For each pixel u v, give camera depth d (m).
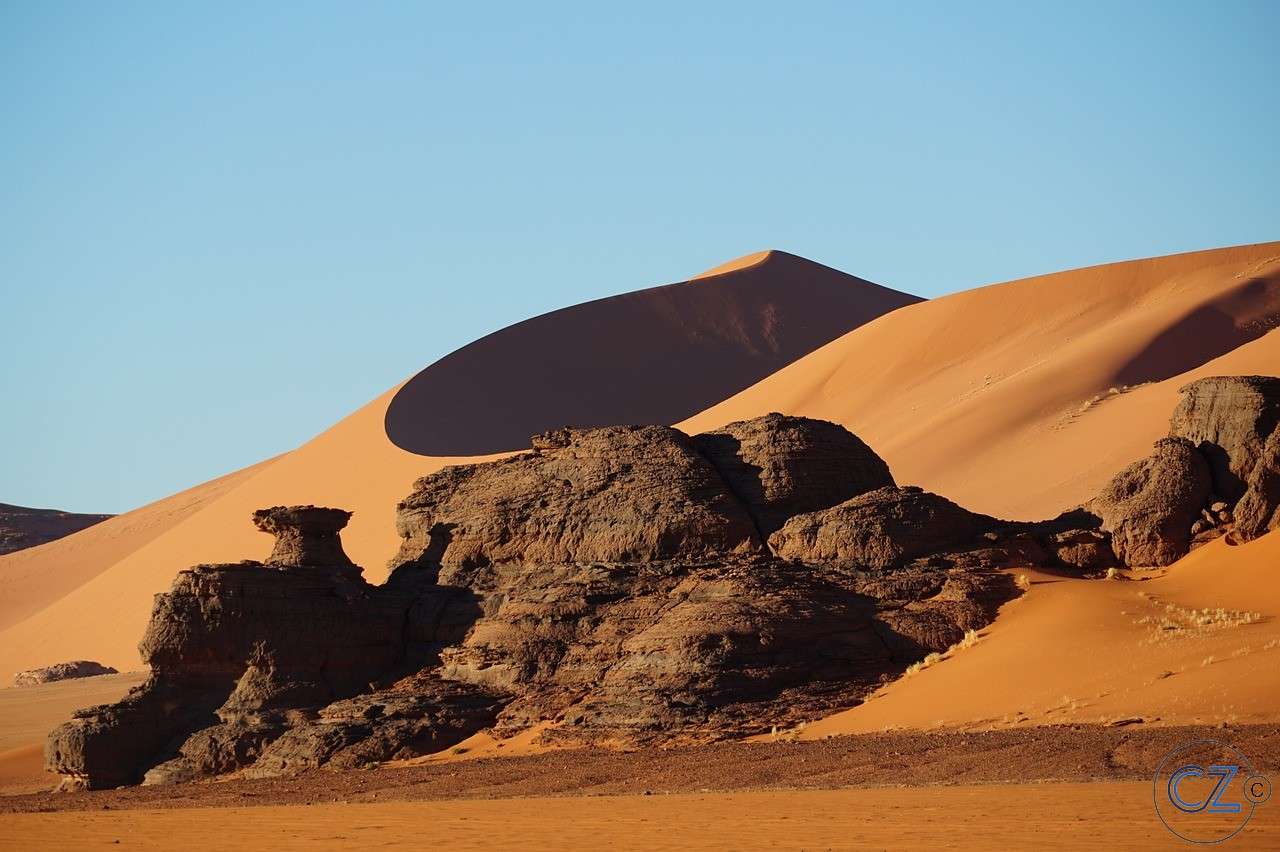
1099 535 95.62
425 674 94.56
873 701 79.44
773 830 47.75
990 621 85.00
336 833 56.03
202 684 95.81
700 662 82.06
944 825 45.66
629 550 94.81
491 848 47.91
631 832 49.94
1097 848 38.91
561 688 87.06
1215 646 72.88
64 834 63.06
